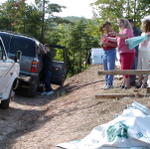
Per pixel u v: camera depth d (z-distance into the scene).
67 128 8.62
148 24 10.01
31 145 7.84
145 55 10.20
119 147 6.01
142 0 28.36
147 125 6.18
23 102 13.43
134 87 10.88
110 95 10.12
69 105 11.07
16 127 9.73
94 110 9.45
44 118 10.43
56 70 17.06
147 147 6.00
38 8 38.97
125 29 10.41
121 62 10.67
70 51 41.44
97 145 6.17
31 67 14.32
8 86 11.57
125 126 6.14
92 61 21.80
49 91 15.86
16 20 36.22
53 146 7.45
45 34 40.41
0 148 7.90
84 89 14.08
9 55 14.34
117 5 28.83
